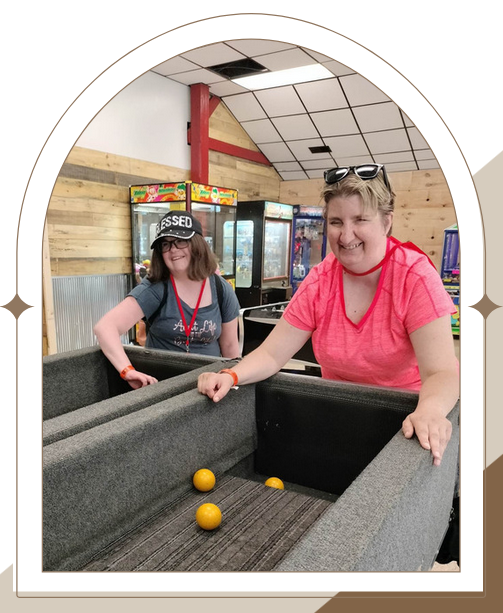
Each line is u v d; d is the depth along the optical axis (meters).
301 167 7.25
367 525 0.67
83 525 0.90
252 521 1.07
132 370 1.61
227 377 1.24
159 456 1.07
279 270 7.10
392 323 1.26
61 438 0.97
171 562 0.92
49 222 4.20
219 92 5.74
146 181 5.14
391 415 1.24
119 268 4.93
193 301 1.92
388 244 1.27
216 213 5.63
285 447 1.41
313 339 1.43
